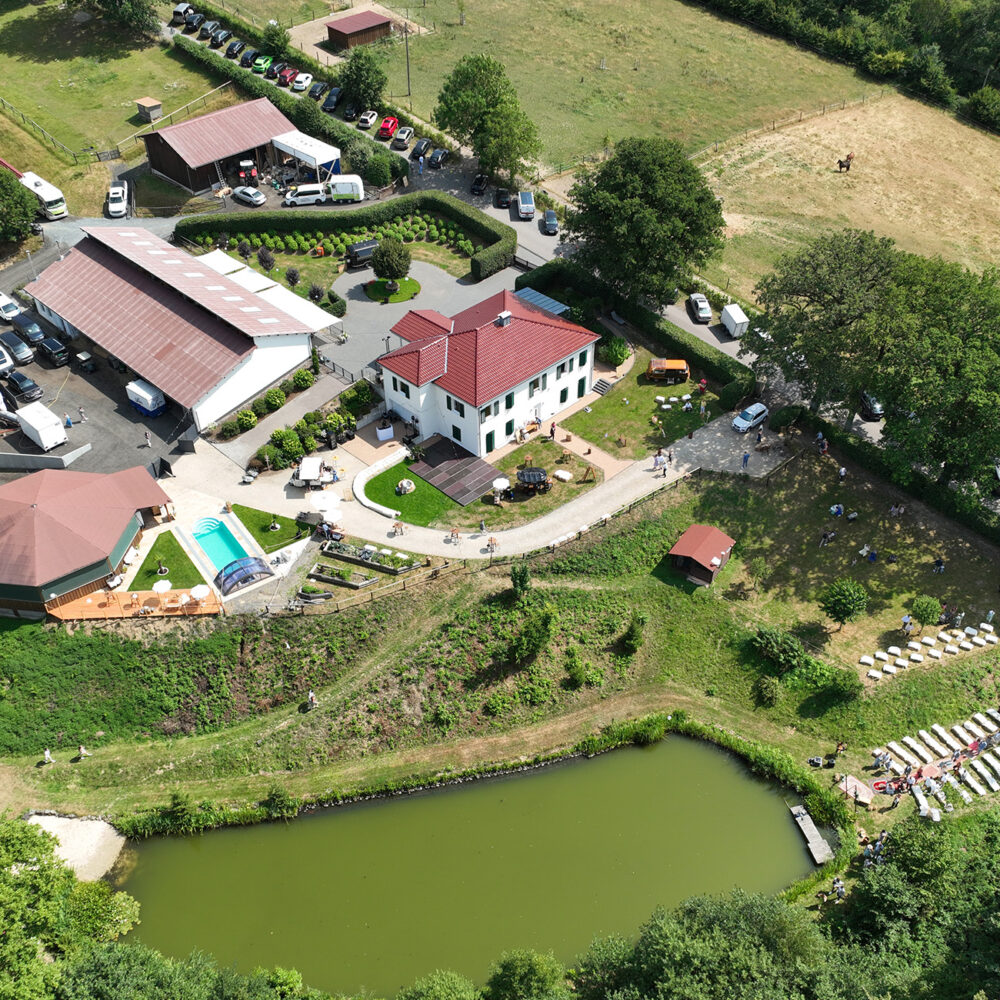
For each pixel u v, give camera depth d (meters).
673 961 48.31
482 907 58.84
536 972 50.59
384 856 61.66
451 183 117.69
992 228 119.12
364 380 86.00
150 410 84.12
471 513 78.50
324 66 134.62
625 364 94.31
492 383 80.69
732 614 75.44
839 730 69.31
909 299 80.31
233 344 84.25
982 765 66.75
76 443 82.25
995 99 141.50
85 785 64.75
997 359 74.69
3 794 63.94
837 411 85.94
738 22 162.75
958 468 79.50
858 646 73.44
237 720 67.81
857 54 153.38
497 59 146.12
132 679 68.06
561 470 82.62
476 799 65.06
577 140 128.75
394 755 66.81
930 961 54.31
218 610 69.69
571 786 66.12
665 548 78.88
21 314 93.00
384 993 54.22
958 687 70.88
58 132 120.44
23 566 67.88
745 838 63.22
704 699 71.44
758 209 120.00
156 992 48.47
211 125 114.06
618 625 74.12
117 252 92.75
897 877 57.03
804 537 80.06
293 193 111.25
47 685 67.44
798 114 140.50
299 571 72.94
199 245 106.31
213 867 60.94
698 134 133.62
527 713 69.44
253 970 55.34
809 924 51.78
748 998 46.00
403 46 145.38
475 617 71.94
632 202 88.75
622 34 155.62
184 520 76.50
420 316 88.44
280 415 85.56
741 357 93.31
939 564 77.56
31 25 137.38
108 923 56.16
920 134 138.75
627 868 61.16
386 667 69.50
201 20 139.25
